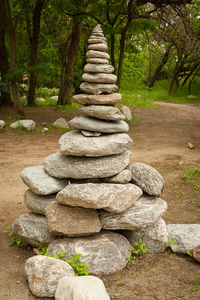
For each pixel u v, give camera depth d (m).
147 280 3.84
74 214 4.16
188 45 17.23
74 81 21.16
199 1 18.22
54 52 24.16
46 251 4.28
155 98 33.94
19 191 7.14
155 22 15.16
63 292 3.28
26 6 14.74
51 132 13.49
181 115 21.62
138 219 4.29
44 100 23.89
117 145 4.39
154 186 4.56
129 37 16.67
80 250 3.98
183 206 6.43
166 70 42.03
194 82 41.69
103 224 4.28
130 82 39.03
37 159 9.48
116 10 13.95
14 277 3.92
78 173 4.35
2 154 9.89
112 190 4.11
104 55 4.57
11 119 14.99
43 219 4.55
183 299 3.44
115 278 3.88
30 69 13.78
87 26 20.75
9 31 14.07
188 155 10.48
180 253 4.50
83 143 4.26
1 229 5.36
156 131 15.16
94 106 4.42
